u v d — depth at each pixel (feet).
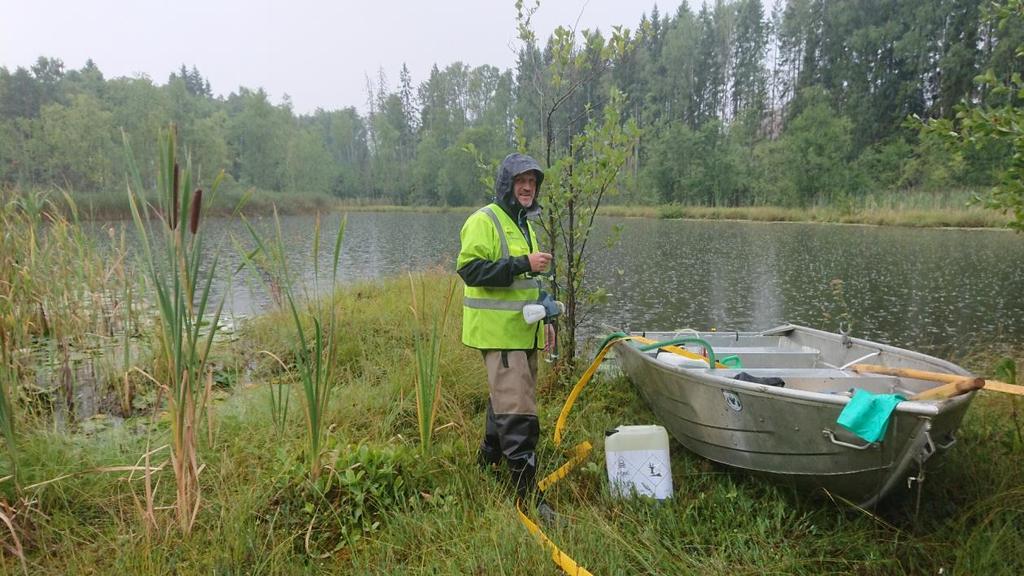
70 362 15.61
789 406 8.56
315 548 8.24
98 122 93.30
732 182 122.42
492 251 9.28
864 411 7.69
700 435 10.55
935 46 126.72
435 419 12.44
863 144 130.11
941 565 7.75
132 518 8.79
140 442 11.20
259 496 9.02
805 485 9.13
